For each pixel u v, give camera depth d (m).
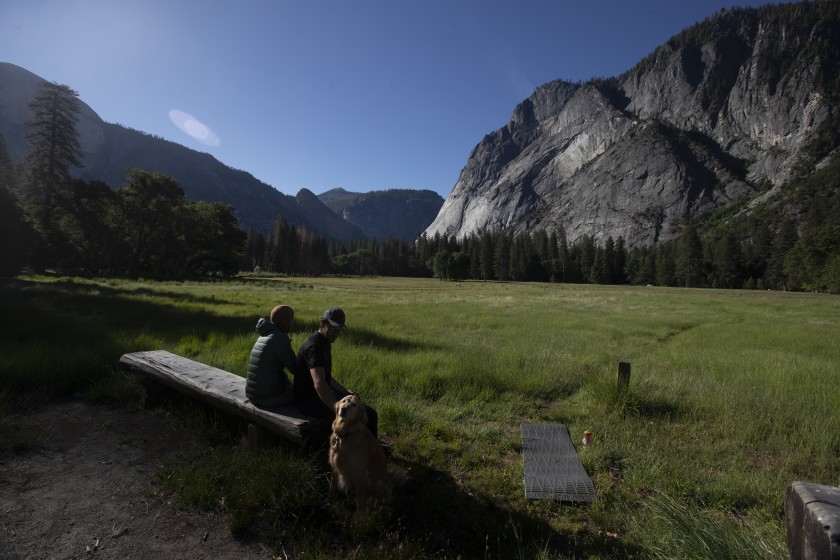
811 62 193.38
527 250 130.75
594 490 3.55
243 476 3.26
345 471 2.97
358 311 18.14
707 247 114.19
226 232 73.94
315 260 132.62
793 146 177.88
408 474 3.72
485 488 3.61
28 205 43.94
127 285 29.36
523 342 10.70
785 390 6.70
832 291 62.66
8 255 34.75
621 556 2.80
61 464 3.64
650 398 5.91
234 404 3.74
